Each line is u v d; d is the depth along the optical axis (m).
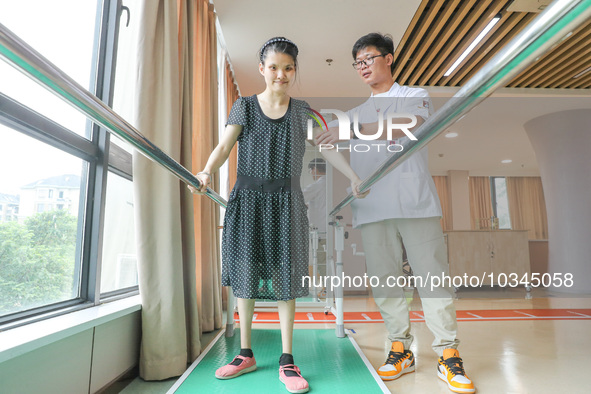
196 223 2.17
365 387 1.35
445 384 1.49
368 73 1.67
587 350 2.03
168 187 1.64
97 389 1.29
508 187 8.38
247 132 1.45
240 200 1.45
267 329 2.23
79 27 1.52
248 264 1.40
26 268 1.20
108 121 0.78
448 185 8.05
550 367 1.73
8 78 1.10
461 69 3.95
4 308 1.11
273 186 1.43
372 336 2.25
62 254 1.38
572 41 3.27
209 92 2.53
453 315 1.56
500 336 2.37
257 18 3.00
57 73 0.62
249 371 1.50
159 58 1.73
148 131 1.64
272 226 1.41
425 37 3.43
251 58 3.59
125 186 1.95
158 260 1.60
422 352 1.96
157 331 1.55
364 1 2.82
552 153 5.12
